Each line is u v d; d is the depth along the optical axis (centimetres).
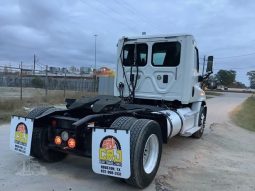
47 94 2159
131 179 459
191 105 856
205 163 672
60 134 522
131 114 570
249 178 580
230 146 898
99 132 456
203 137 988
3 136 827
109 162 450
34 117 549
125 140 442
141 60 770
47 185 479
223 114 1958
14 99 1677
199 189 501
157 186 498
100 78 2503
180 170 603
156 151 517
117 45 801
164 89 746
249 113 2367
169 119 609
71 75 3544
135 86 776
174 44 734
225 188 514
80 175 530
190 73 734
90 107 562
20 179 499
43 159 581
